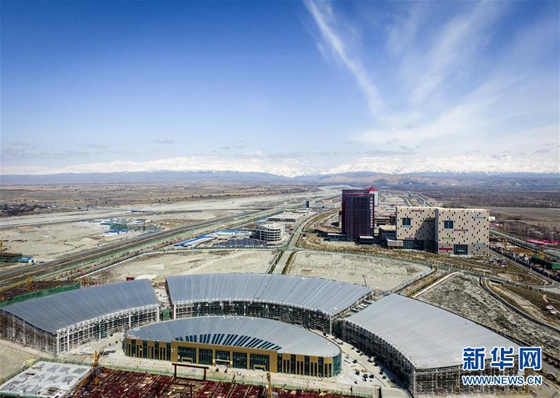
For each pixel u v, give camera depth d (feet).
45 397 333.83
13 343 441.27
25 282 653.30
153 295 523.70
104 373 376.07
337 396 339.77
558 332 467.52
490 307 557.74
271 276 574.56
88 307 475.31
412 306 465.88
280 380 365.61
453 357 355.97
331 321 457.27
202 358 397.39
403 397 335.67
